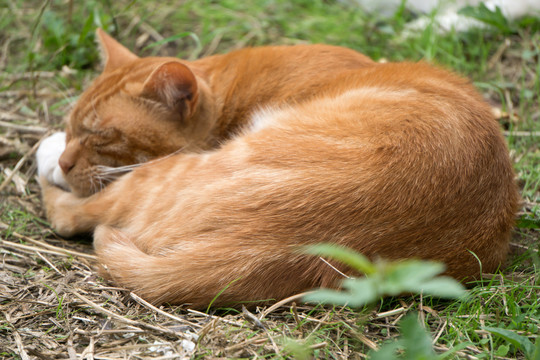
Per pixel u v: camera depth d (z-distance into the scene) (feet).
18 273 15.53
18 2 28.81
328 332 12.96
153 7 29.30
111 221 16.01
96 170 17.34
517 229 17.95
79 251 16.90
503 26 26.86
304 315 13.38
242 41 27.78
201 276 13.39
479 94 17.72
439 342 13.06
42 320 13.55
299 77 18.38
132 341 12.76
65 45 25.80
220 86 18.45
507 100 24.44
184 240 14.03
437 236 13.67
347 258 9.17
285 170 13.96
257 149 14.58
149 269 13.82
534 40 26.35
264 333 12.78
